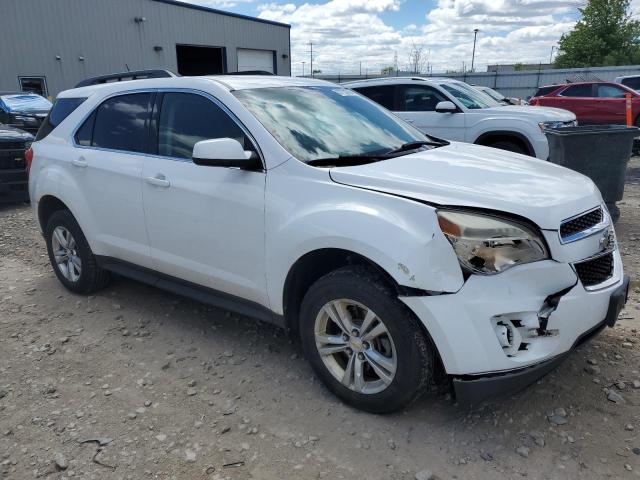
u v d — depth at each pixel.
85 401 3.23
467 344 2.54
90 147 4.43
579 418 2.91
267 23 33.88
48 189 4.67
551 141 6.46
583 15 43.91
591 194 3.02
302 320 3.13
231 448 2.79
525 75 34.25
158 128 3.91
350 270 2.88
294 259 3.03
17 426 3.01
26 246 6.55
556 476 2.52
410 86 9.77
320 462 2.67
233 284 3.48
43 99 14.42
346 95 4.18
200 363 3.64
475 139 9.08
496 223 2.59
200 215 3.53
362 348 2.91
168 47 27.33
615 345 3.63
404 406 2.86
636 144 12.59
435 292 2.56
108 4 24.23
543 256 2.63
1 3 20.75
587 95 17.27
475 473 2.55
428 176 2.95
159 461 2.70
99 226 4.36
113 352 3.82
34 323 4.34
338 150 3.38
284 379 3.40
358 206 2.81
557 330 2.62
